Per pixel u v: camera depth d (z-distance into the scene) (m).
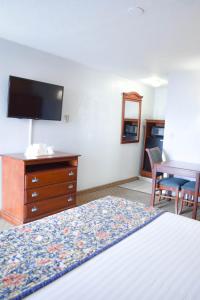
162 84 5.71
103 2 2.00
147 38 2.81
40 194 3.08
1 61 3.10
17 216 3.03
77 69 4.12
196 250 1.44
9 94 3.10
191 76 4.34
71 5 2.09
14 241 1.43
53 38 2.98
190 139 4.42
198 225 1.79
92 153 4.66
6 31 2.79
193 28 2.46
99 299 1.00
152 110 6.20
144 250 1.41
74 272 1.17
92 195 4.53
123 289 1.07
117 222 1.76
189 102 4.39
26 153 3.24
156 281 1.14
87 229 1.63
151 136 5.94
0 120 3.18
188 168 3.63
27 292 1.01
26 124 3.47
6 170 3.15
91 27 2.57
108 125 4.94
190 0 1.90
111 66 4.25
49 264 1.22
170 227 1.74
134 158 5.85
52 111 3.65
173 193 4.57
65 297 1.01
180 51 3.23
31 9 2.21
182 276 1.19
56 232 1.56
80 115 4.30
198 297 1.05
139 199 4.44
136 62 3.90
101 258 1.30
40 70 3.56
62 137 4.04
